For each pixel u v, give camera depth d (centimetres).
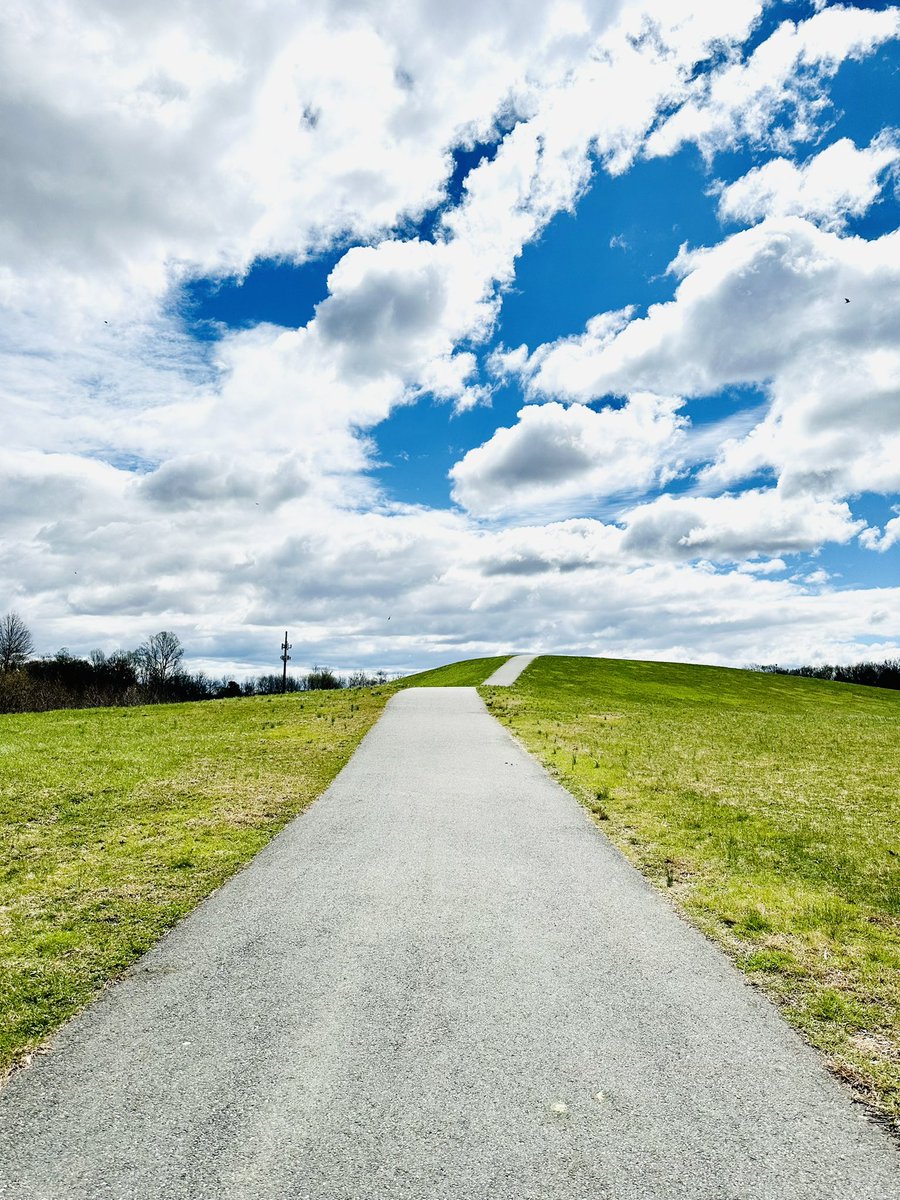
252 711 2809
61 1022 508
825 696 5484
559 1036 486
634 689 4653
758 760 1712
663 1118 399
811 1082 436
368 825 1067
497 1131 387
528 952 626
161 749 1789
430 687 4038
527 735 2041
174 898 764
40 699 6444
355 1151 371
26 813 1145
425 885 804
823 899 766
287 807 1177
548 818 1109
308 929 678
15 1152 372
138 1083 433
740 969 595
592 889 793
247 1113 403
